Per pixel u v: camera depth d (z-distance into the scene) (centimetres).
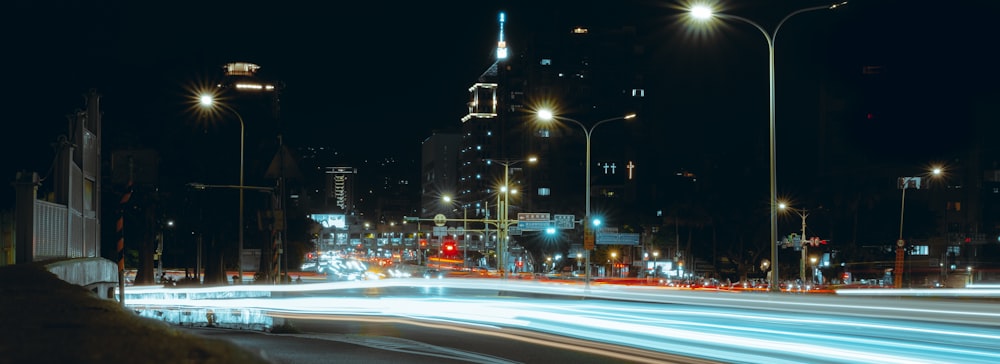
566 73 17450
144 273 5997
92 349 452
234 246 7006
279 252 5125
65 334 532
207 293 4603
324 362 1420
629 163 15988
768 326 2078
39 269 1484
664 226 10456
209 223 6225
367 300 3747
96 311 751
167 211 6178
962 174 11438
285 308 3312
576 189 17112
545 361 1466
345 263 19025
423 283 5122
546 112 4866
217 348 448
